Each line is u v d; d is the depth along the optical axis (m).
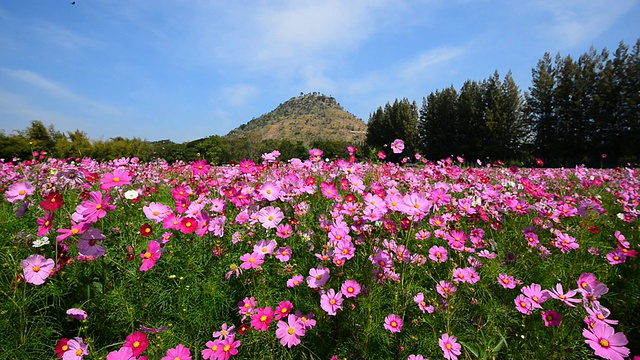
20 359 1.67
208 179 4.21
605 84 30.69
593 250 2.62
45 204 2.02
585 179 5.71
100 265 2.19
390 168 5.05
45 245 2.26
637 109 29.34
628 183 5.62
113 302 2.01
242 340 1.86
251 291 2.10
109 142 18.03
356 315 1.94
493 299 2.12
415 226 2.64
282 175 4.28
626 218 3.53
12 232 2.55
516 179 5.70
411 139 44.62
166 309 2.14
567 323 2.01
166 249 2.42
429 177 4.78
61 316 1.98
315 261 2.41
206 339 1.98
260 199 2.91
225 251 2.54
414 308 2.08
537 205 3.42
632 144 28.70
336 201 2.96
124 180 2.31
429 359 1.74
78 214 1.96
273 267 2.38
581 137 31.48
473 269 2.30
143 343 1.54
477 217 3.20
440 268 2.46
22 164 5.55
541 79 34.28
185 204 2.69
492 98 37.59
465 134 40.03
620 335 1.52
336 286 2.13
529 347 1.91
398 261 2.22
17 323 1.81
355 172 3.95
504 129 36.16
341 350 1.85
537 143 34.38
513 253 2.63
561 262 2.52
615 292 2.38
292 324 1.77
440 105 42.59
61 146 15.19
